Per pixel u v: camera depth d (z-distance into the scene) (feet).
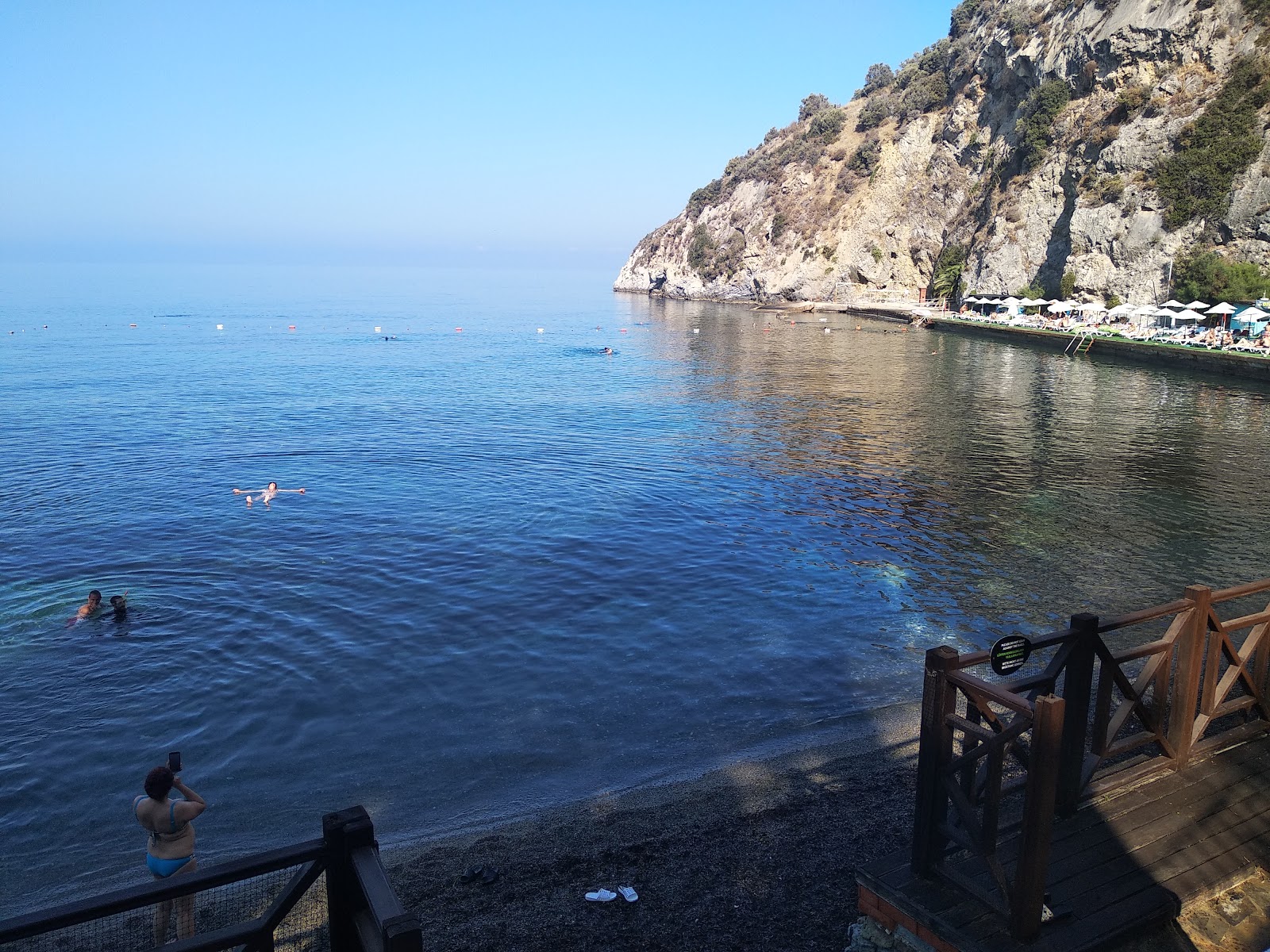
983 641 54.85
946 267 356.38
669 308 490.08
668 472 101.14
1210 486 95.76
